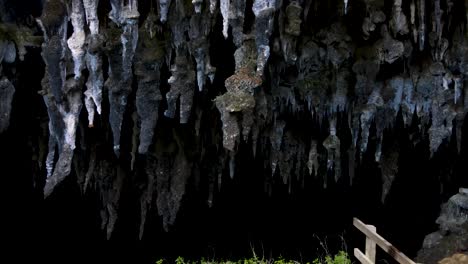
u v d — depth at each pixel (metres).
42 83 6.69
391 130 8.16
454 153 8.62
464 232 7.62
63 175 6.95
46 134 7.57
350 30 6.81
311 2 6.53
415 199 9.84
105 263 11.12
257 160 9.18
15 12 6.30
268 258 11.38
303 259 11.34
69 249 10.62
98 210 9.80
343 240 10.59
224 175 9.50
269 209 10.78
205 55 6.80
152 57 6.75
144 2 6.48
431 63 6.96
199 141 8.34
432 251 7.86
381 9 6.49
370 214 10.68
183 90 6.93
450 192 9.14
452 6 6.49
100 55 6.36
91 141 7.95
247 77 6.54
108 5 6.26
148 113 7.11
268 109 7.66
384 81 7.24
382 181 9.03
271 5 6.14
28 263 10.37
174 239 10.99
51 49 6.23
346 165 8.97
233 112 6.64
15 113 7.16
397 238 10.58
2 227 9.47
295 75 7.27
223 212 10.61
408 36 6.70
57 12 6.09
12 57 6.39
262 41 6.32
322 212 10.95
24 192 8.88
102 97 7.08
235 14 6.24
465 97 7.08
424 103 7.26
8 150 7.74
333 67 7.17
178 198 8.54
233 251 11.40
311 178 9.77
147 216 10.14
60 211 9.66
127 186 8.95
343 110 7.56
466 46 6.70
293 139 8.30
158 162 8.42
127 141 8.11
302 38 6.87
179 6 6.44
